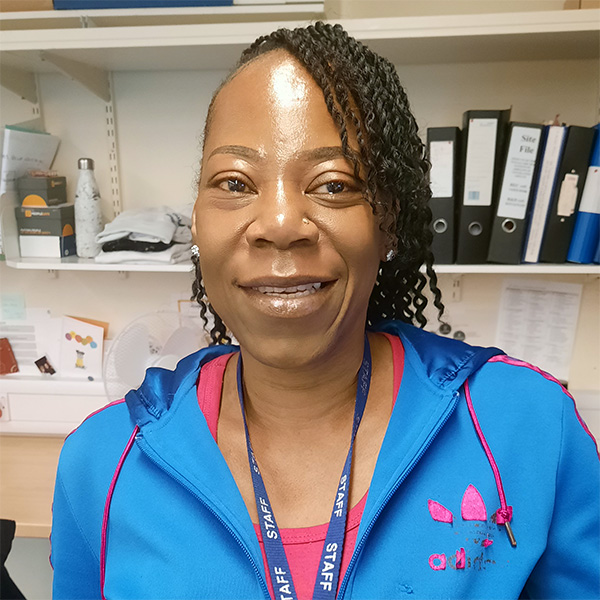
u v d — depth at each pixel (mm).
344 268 480
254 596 504
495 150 1228
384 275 667
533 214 1265
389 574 490
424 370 587
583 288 1525
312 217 467
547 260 1282
